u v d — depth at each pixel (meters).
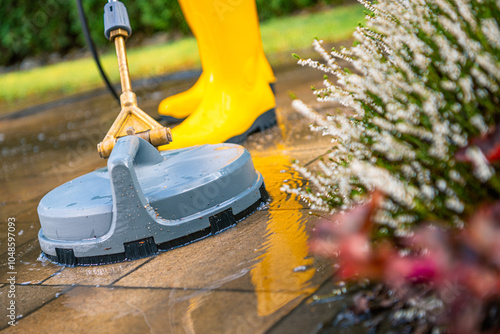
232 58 2.42
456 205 0.94
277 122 2.76
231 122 2.39
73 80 7.87
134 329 1.11
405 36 1.22
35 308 1.31
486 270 0.75
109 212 1.46
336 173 1.26
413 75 1.18
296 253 1.30
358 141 1.28
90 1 10.74
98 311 1.23
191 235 1.52
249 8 2.49
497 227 0.75
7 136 4.42
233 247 1.42
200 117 2.38
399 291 0.96
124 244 1.47
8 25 11.38
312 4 10.50
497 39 1.06
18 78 9.75
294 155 2.20
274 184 1.89
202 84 2.99
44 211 1.56
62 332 1.17
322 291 1.09
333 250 1.21
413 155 1.08
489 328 0.83
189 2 2.36
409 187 1.01
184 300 1.19
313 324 0.99
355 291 1.06
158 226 1.47
